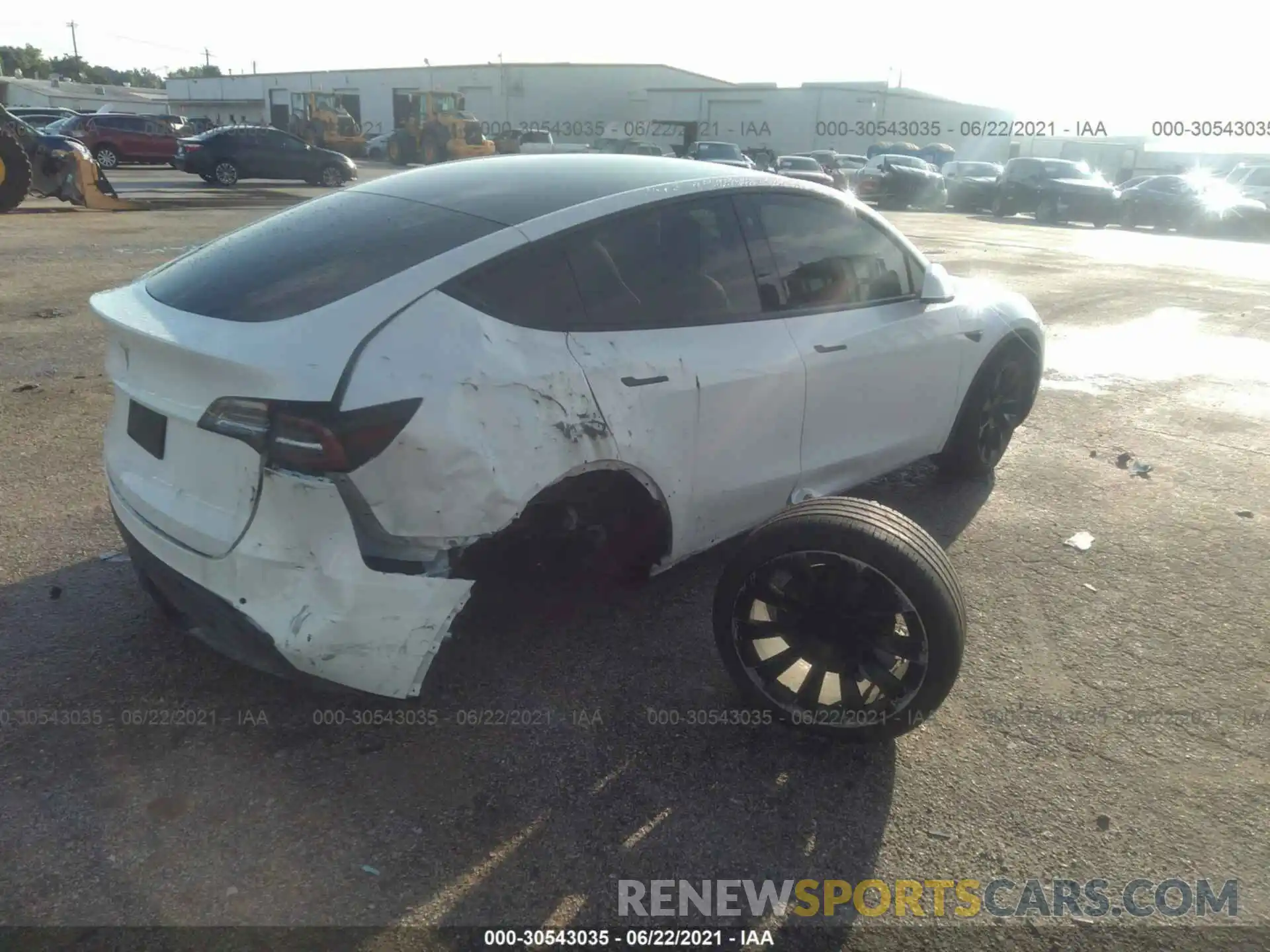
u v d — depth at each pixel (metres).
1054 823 2.65
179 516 2.73
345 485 2.47
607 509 3.29
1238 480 5.34
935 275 4.34
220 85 63.97
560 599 3.77
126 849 2.45
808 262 3.84
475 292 2.79
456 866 2.44
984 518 4.71
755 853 2.52
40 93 63.97
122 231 13.72
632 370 3.03
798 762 2.87
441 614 2.57
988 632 3.63
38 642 3.32
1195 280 13.41
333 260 2.88
